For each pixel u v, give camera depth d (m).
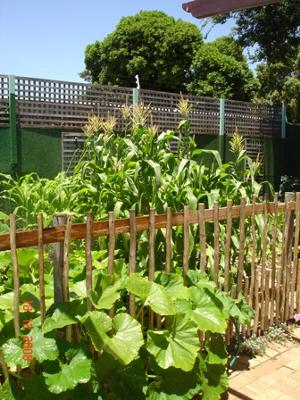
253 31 12.16
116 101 9.29
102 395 2.29
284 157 13.57
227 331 3.31
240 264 3.28
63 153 8.53
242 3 6.25
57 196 4.83
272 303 3.71
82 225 2.33
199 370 2.62
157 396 2.45
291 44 12.12
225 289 3.18
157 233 3.18
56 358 2.14
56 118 8.44
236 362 3.26
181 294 2.66
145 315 2.76
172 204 3.43
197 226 3.32
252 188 3.70
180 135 4.32
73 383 2.09
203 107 10.99
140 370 2.40
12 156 7.85
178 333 2.53
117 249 3.30
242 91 17.61
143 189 3.51
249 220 3.57
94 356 2.44
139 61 19.50
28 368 2.36
